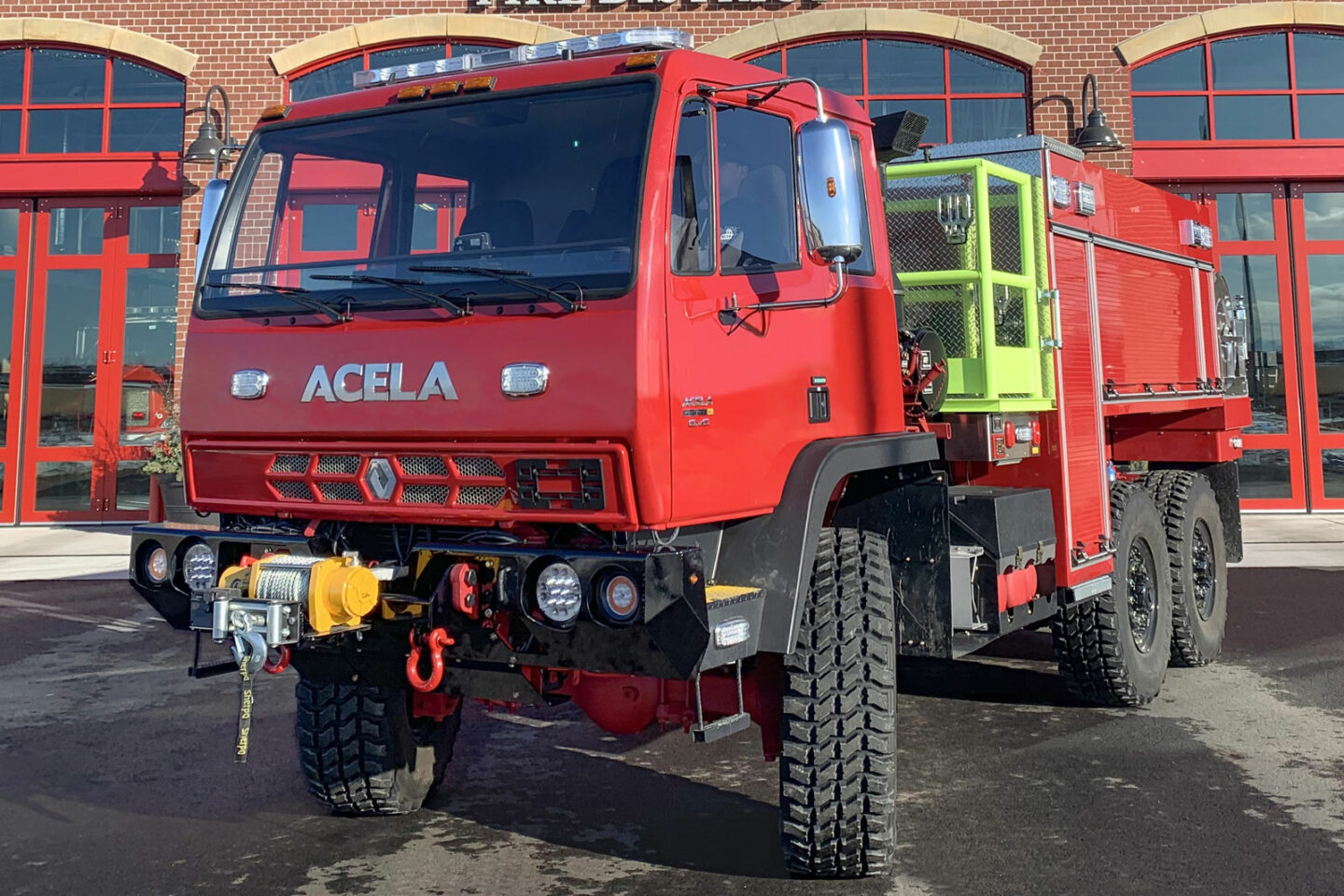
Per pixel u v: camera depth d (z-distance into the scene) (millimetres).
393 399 3910
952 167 5570
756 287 4066
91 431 15414
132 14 14922
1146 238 7199
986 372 5414
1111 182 6730
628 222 3691
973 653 8227
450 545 3848
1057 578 5898
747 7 14805
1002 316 5641
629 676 4020
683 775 5543
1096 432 6305
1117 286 6754
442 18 14789
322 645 4137
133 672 7734
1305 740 5906
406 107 4305
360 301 4020
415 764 4977
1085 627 6383
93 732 6312
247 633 3738
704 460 3756
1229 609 9430
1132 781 5285
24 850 4566
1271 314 15469
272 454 4199
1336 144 14992
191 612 4145
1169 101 15148
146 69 15164
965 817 4844
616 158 3814
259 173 4504
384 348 3947
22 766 5688
